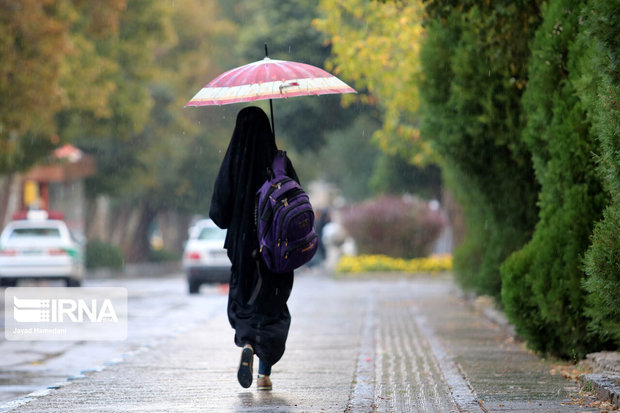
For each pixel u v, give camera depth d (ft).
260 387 76.33
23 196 322.75
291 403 69.56
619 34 65.31
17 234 234.79
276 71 74.38
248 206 71.92
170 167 434.71
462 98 112.06
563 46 90.33
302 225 69.87
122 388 78.59
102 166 391.45
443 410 66.03
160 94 392.68
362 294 221.05
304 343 113.70
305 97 337.52
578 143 85.40
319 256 375.25
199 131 434.30
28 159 255.50
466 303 184.34
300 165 487.61
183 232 563.07
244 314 72.38
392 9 174.50
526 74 105.91
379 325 138.82
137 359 99.04
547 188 92.32
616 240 69.15
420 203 339.16
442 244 441.68
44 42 195.00
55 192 346.74
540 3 98.68
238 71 75.97
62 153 319.88
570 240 85.97
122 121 309.63
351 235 341.00
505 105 110.11
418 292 229.25
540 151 94.68
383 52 180.04
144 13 299.17
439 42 117.39
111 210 473.26
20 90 194.08
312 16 337.31
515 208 117.19
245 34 344.49
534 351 95.61
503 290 94.17
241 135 72.95
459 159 116.26
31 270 230.07
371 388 76.74
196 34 412.57
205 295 228.63
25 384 90.02
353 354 101.96
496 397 70.69
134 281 319.27
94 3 246.68
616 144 66.23
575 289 85.76
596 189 85.81
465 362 92.38
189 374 87.10
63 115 261.65
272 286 71.77
